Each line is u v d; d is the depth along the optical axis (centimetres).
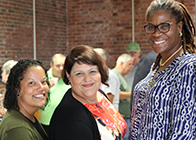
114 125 126
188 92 107
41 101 115
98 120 118
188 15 124
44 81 118
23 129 104
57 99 222
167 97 113
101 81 128
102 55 285
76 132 107
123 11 531
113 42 545
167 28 119
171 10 118
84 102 121
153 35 122
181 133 105
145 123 122
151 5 124
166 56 127
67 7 581
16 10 487
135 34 523
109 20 545
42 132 124
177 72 113
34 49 518
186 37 124
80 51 120
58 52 569
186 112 106
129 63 312
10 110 111
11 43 480
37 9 523
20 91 113
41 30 532
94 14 558
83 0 565
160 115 114
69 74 124
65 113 111
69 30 583
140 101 136
